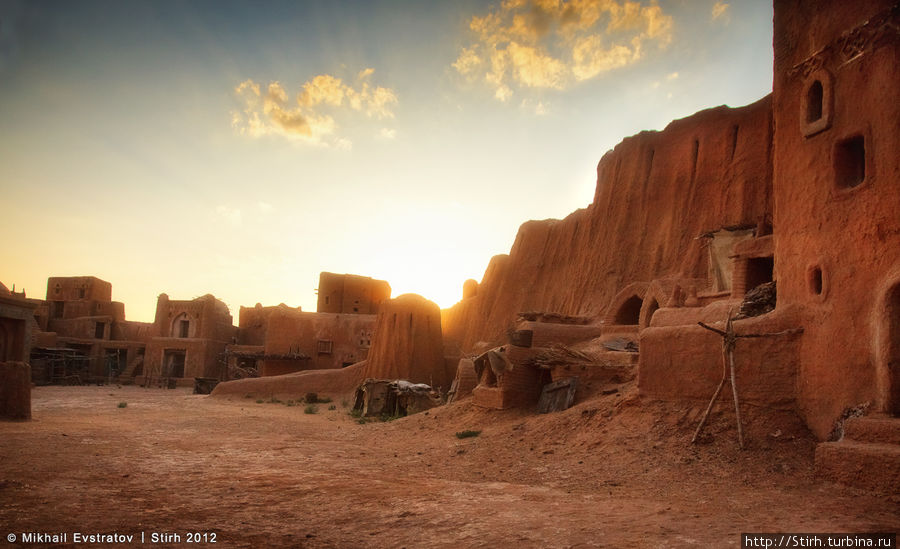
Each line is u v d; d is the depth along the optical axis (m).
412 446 17.42
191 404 35.44
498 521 8.12
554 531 7.54
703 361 13.70
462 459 14.64
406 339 44.78
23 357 25.08
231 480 11.12
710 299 25.33
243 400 41.22
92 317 66.62
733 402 12.85
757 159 33.91
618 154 45.69
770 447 11.46
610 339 27.66
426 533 7.63
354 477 11.91
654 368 14.84
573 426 15.50
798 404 12.04
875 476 9.07
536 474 12.29
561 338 29.70
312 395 40.62
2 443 14.40
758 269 21.53
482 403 21.30
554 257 52.97
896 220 10.45
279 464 13.44
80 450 14.03
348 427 24.12
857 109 11.63
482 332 58.62
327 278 61.75
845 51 12.05
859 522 7.69
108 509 8.48
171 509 8.70
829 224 11.97
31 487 9.62
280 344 53.81
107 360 64.00
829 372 11.45
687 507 8.86
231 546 6.99
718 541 6.90
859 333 10.90
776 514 8.25
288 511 8.81
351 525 8.05
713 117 38.28
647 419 13.99
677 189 38.69
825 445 10.03
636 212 41.59
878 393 10.29
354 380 44.44
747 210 33.19
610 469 11.96
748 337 12.86
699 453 11.87
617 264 40.56
